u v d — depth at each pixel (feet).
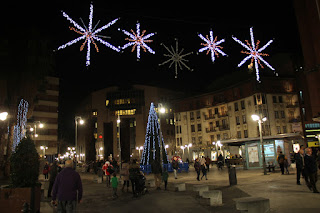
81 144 332.39
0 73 79.41
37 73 85.25
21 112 86.69
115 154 283.59
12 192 26.43
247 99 192.65
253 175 69.77
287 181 49.52
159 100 291.99
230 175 51.19
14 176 28.43
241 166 103.09
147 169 101.35
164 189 52.26
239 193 40.42
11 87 83.20
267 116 181.16
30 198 26.63
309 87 72.43
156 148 102.27
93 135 297.74
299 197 32.55
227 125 208.03
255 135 185.06
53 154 224.12
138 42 34.55
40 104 223.71
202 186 41.19
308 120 170.60
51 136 225.15
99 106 303.27
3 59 78.33
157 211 30.68
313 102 71.26
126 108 293.64
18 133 89.04
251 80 188.96
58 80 234.79
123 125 291.58
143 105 292.61
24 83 83.71
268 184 47.50
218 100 218.59
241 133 197.16
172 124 293.64
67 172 21.57
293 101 186.91
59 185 21.33
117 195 47.01
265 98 183.42
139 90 295.69
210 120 222.48
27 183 28.66
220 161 112.06
